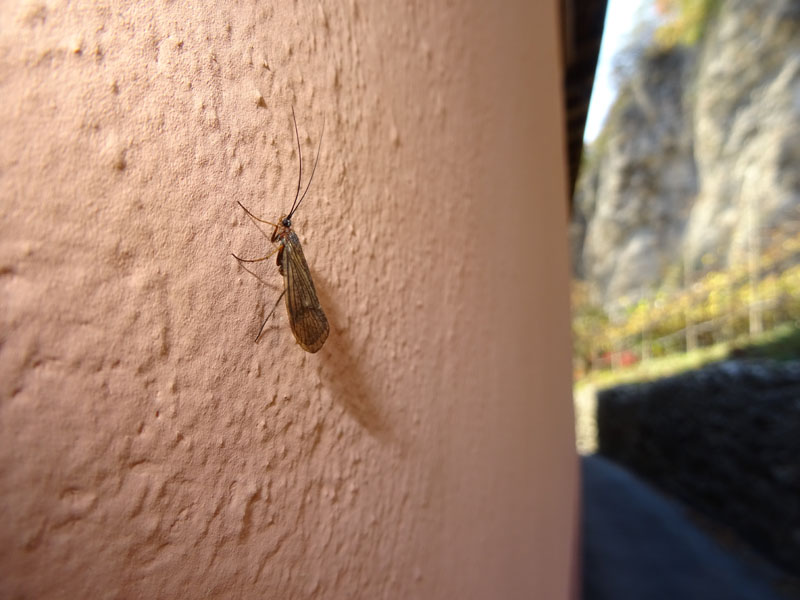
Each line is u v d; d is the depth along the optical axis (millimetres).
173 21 46
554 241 269
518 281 153
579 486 473
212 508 47
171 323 45
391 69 80
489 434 112
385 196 76
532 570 140
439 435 87
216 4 50
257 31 54
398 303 78
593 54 388
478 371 108
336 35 66
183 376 46
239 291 51
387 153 78
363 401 68
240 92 52
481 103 122
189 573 45
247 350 52
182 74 47
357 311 68
